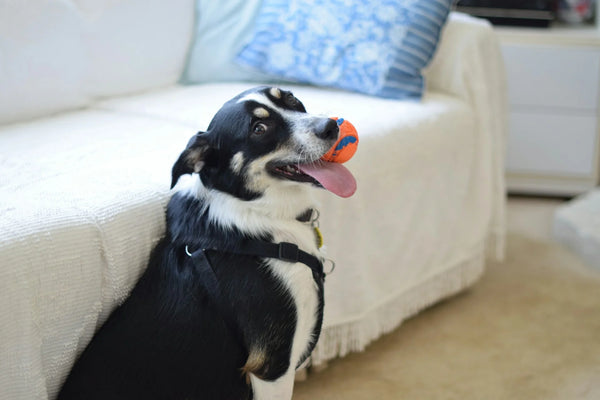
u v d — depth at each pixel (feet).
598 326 7.75
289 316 4.80
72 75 7.34
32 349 4.37
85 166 5.58
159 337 4.67
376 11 7.80
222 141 4.82
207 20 8.45
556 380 6.81
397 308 7.41
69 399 4.67
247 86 8.20
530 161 11.14
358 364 7.11
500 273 9.02
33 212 4.64
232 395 4.96
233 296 4.69
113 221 4.85
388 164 6.79
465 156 7.94
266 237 4.85
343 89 8.09
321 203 6.03
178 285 4.76
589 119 10.73
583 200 10.16
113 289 4.90
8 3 6.66
